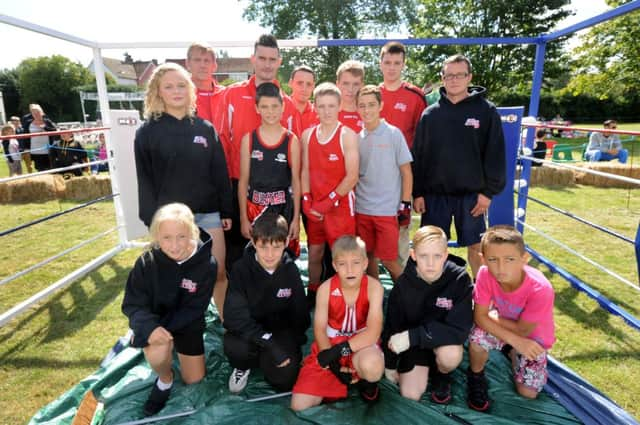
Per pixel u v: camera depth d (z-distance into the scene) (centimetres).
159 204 246
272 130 268
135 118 443
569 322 303
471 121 270
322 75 1992
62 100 4603
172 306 213
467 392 212
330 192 263
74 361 267
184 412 198
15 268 448
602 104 3009
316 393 197
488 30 2092
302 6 2206
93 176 880
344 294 211
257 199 271
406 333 203
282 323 230
